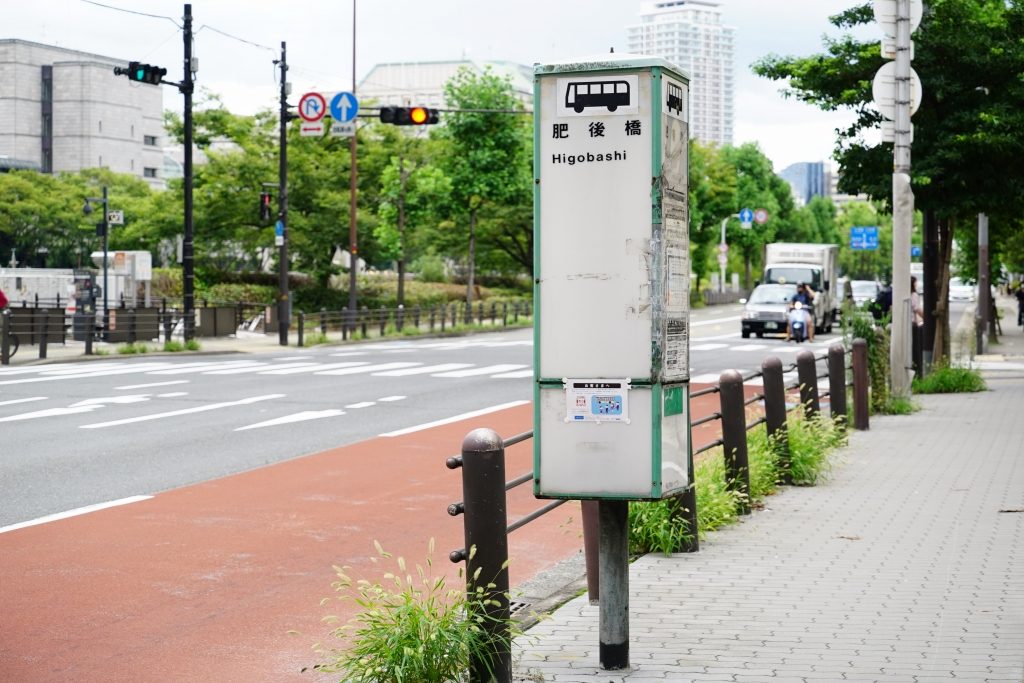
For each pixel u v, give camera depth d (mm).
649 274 5137
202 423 16125
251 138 55094
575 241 5195
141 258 40531
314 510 10102
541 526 9859
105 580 7574
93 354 30594
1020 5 21266
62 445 13867
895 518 9477
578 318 5207
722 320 61125
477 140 52688
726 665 5516
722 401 9734
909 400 18281
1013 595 6871
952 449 13828
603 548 5477
